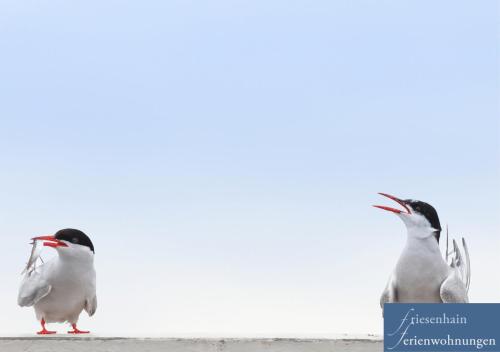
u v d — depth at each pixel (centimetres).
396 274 901
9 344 791
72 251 866
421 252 891
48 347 792
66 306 875
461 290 876
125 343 793
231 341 792
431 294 890
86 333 849
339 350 794
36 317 892
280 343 791
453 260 913
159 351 791
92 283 883
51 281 861
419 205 911
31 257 888
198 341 791
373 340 799
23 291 868
